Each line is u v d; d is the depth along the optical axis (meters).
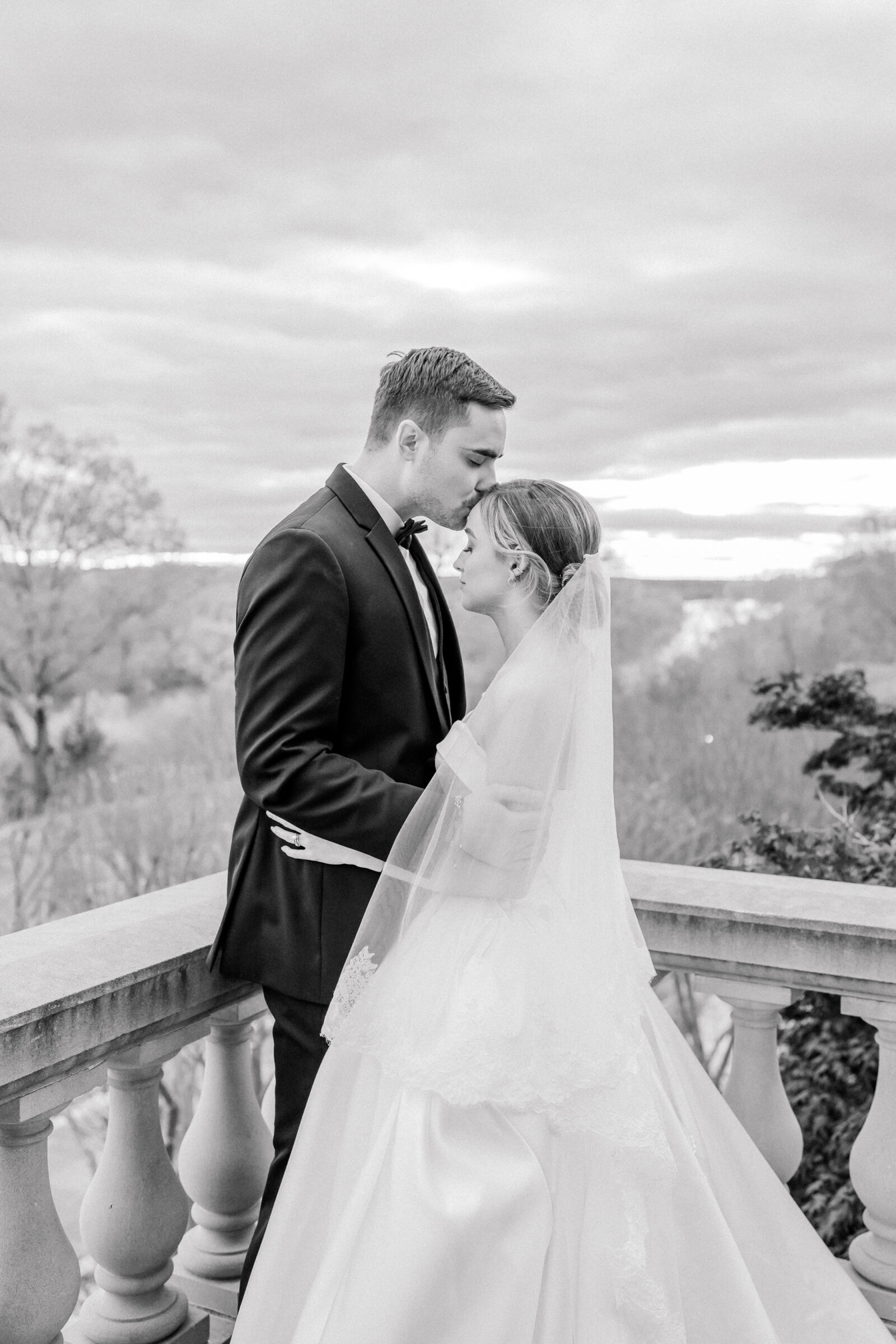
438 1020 2.06
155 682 22.80
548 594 2.32
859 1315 2.20
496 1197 1.90
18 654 22.06
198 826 22.17
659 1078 2.19
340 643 2.25
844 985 2.41
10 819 21.97
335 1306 1.89
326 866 2.31
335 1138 2.17
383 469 2.47
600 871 2.21
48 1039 2.00
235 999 2.54
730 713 20.77
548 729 2.18
